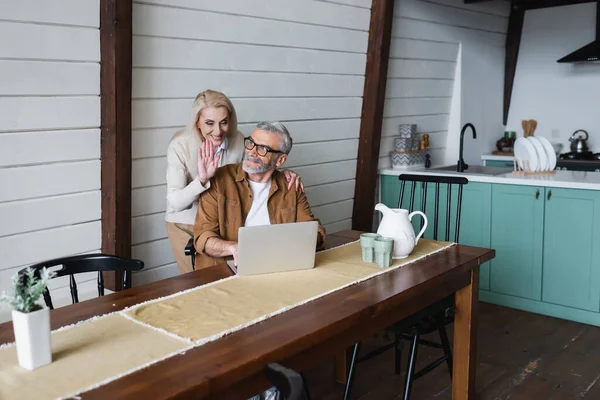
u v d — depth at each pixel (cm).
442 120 548
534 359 350
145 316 188
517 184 425
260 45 361
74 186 289
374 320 211
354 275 233
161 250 338
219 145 308
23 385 143
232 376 152
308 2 383
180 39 319
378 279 230
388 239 249
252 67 360
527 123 615
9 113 260
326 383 323
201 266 277
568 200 406
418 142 511
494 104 612
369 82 445
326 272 238
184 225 315
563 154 580
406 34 477
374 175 465
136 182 316
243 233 223
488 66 591
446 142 559
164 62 314
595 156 566
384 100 452
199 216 275
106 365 153
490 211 441
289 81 387
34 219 278
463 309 272
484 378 326
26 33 258
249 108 365
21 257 277
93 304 200
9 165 264
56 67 270
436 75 524
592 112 588
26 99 263
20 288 154
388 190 492
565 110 603
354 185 467
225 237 277
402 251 259
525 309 432
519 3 608
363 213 468
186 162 303
